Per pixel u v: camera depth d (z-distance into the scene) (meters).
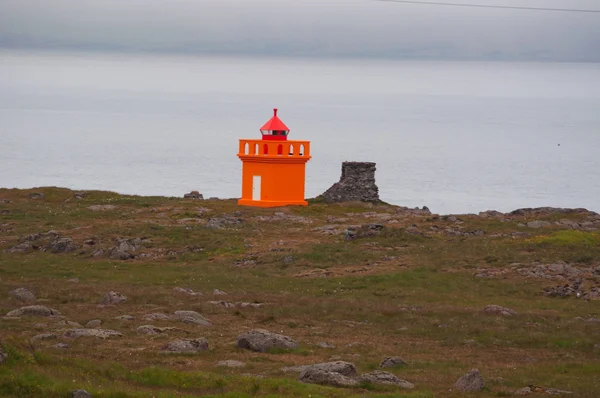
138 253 180.50
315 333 121.25
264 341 108.31
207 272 165.75
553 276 157.50
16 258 175.75
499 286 153.50
